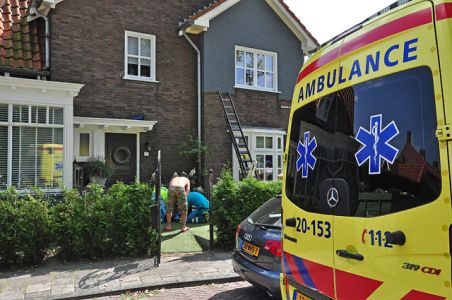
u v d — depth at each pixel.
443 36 2.18
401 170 2.37
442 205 2.10
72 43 12.17
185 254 8.00
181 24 13.86
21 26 11.93
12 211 7.05
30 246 7.10
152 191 7.98
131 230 7.73
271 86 15.20
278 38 15.30
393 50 2.50
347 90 2.89
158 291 6.02
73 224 7.44
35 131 10.50
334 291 2.88
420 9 2.35
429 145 2.20
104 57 12.64
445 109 2.12
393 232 2.36
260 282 5.01
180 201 9.80
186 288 6.19
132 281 6.30
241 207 8.40
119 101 12.80
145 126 12.68
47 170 10.56
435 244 2.12
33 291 5.88
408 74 2.38
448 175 2.08
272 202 5.68
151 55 13.48
